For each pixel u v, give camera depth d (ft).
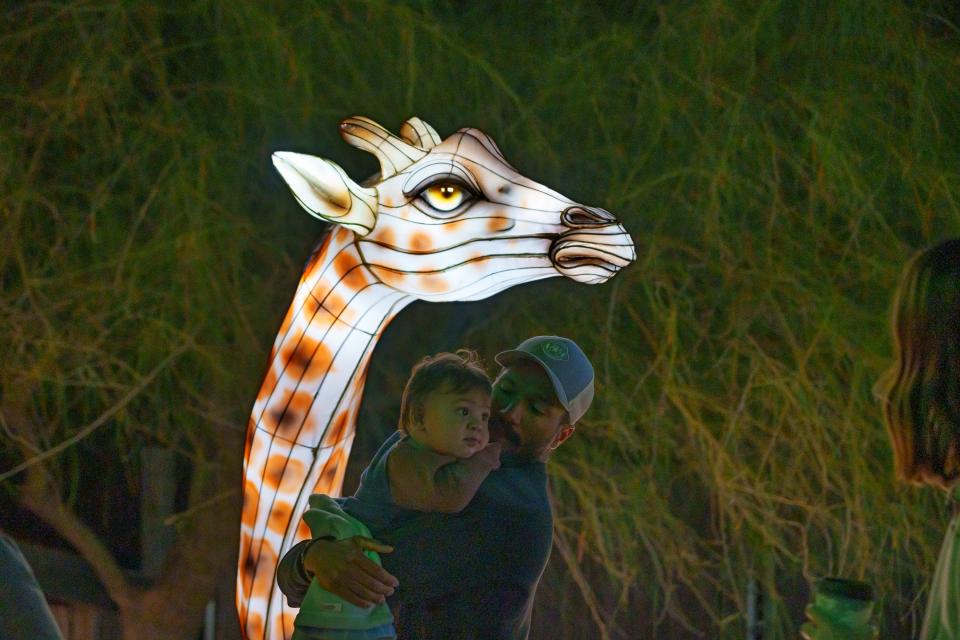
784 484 16.98
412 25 16.66
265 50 17.11
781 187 17.76
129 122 17.25
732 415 16.62
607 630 17.70
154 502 18.15
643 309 17.87
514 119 17.87
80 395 17.02
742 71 17.30
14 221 16.38
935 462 6.98
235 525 17.80
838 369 17.47
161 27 17.65
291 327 9.24
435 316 18.34
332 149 17.56
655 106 17.20
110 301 17.07
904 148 17.33
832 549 17.90
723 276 17.01
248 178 17.62
